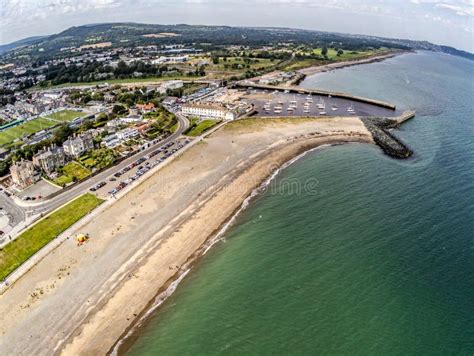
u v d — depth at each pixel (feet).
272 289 249.14
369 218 326.03
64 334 217.36
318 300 237.45
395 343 205.87
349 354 200.44
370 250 282.97
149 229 316.81
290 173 421.18
